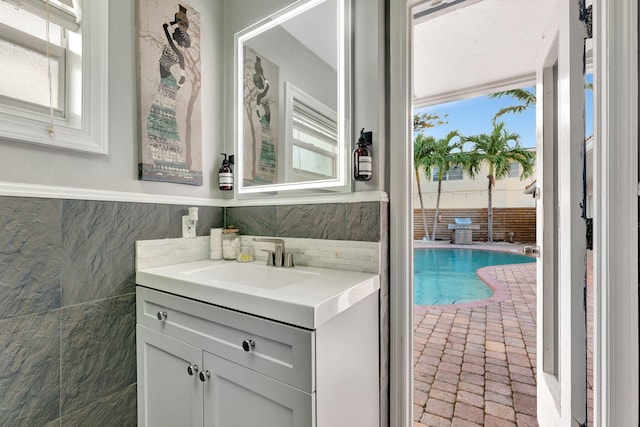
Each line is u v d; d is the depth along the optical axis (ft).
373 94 3.99
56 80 3.52
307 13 4.58
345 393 3.00
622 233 2.58
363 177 3.85
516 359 7.03
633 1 2.55
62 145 3.34
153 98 4.25
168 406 3.58
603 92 2.68
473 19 6.39
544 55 4.34
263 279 4.29
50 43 3.46
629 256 2.55
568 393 3.24
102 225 3.72
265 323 2.70
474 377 6.26
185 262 4.66
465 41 7.13
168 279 3.58
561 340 3.47
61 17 3.47
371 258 3.88
